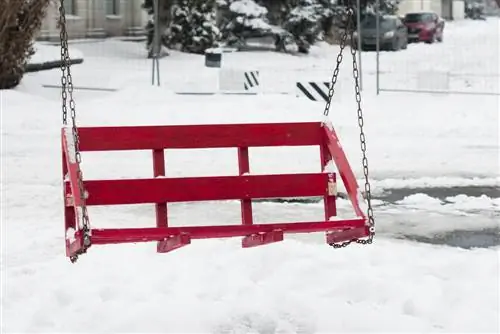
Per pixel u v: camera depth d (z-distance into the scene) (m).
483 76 27.56
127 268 7.53
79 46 33.62
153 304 6.60
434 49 39.81
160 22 34.19
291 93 21.39
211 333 6.13
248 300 6.74
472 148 14.88
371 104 19.91
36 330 6.16
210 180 6.86
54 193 11.15
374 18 38.88
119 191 6.67
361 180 12.20
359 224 6.32
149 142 6.86
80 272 7.42
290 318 6.39
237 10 36.91
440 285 6.97
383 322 6.22
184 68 29.62
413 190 11.66
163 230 5.94
